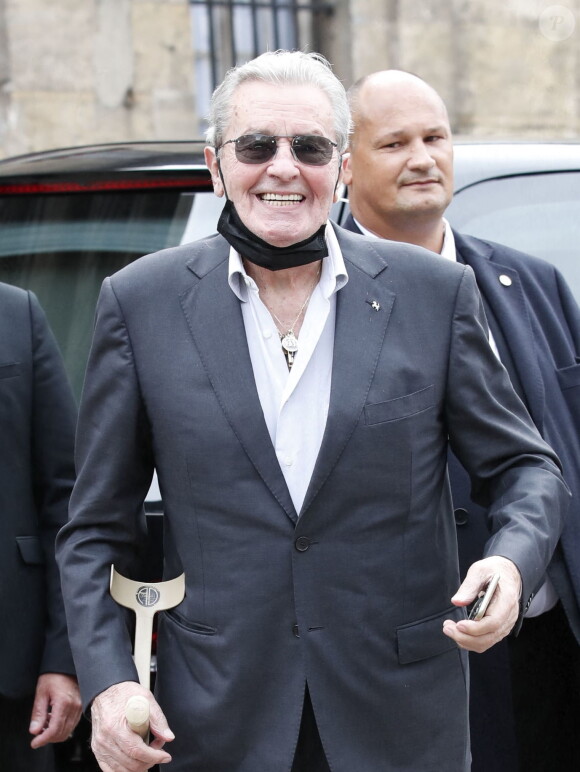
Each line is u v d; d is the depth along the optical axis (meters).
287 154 2.26
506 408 2.41
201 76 8.65
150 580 2.76
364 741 2.27
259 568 2.25
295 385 2.29
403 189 3.11
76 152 3.53
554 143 3.55
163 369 2.31
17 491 2.76
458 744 2.34
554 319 3.05
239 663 2.25
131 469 2.37
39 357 2.83
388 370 2.29
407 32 8.83
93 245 3.27
